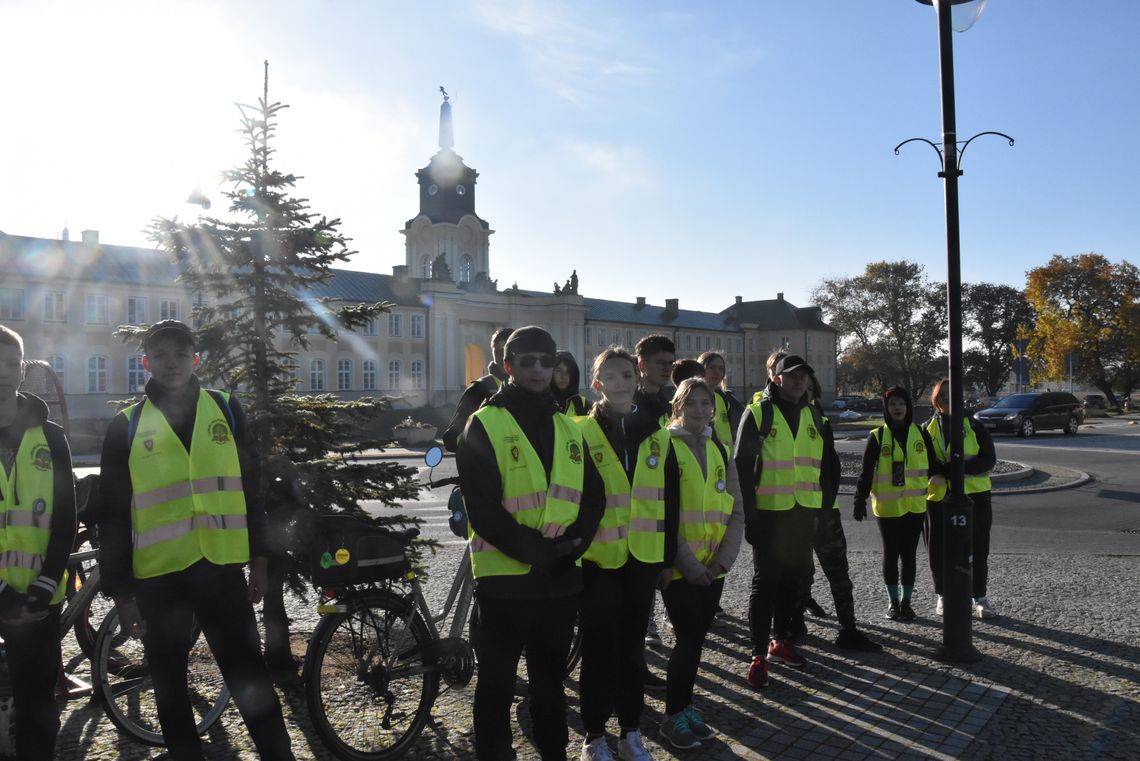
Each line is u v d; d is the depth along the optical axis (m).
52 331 44.25
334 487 6.02
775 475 5.92
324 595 4.58
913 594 8.50
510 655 3.93
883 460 7.46
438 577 9.00
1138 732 4.88
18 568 3.81
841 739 4.82
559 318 73.56
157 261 49.59
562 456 4.00
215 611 3.99
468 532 5.17
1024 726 4.98
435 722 5.07
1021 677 5.84
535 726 4.06
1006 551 10.82
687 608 4.84
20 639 3.86
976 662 6.18
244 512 4.11
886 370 74.31
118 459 3.94
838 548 6.54
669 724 4.77
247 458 4.19
